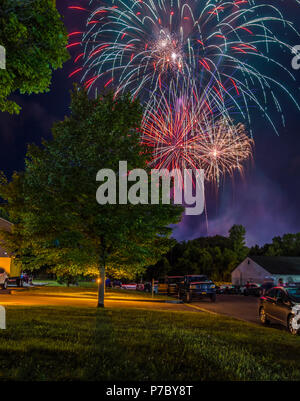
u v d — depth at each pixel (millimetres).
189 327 10227
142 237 14477
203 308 20422
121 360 6094
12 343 6738
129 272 15500
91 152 13617
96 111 14602
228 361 6559
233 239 86500
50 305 14297
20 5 6816
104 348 6754
